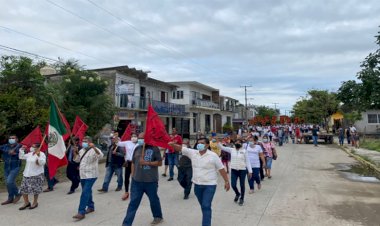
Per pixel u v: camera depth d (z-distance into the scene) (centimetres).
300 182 1152
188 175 872
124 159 994
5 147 872
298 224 650
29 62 1504
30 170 770
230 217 698
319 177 1271
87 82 1858
